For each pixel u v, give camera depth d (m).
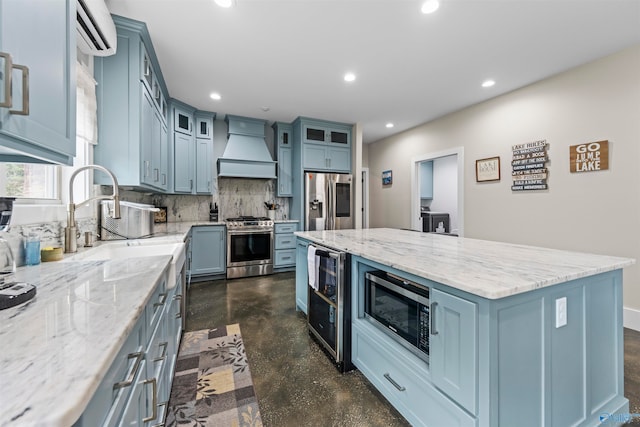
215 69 2.70
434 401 1.13
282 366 1.85
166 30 2.09
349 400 1.53
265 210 4.71
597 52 2.38
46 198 1.60
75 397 0.40
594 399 1.23
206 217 4.34
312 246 2.11
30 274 1.07
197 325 2.47
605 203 2.46
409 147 4.77
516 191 3.16
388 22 2.02
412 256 1.42
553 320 1.07
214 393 1.58
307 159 4.29
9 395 0.39
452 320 1.05
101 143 2.04
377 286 1.62
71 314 0.69
